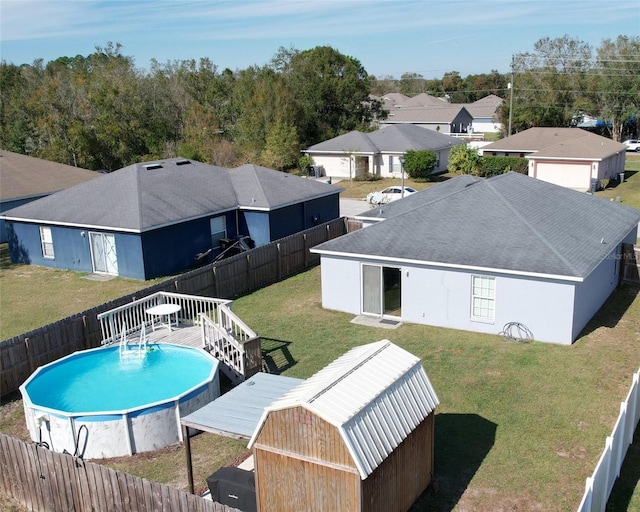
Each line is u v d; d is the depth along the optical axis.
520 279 17.50
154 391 14.44
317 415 8.84
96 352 16.61
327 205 34.22
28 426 13.62
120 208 27.08
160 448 12.95
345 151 52.31
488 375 15.52
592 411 13.54
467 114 83.56
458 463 11.76
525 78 73.56
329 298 21.41
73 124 53.56
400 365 10.54
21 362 15.93
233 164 55.31
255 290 24.22
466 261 18.22
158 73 67.19
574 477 11.19
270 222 30.11
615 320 19.27
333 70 67.00
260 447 9.58
